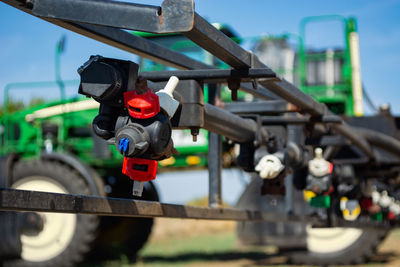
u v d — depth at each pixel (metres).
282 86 2.22
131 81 1.54
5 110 6.55
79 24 1.93
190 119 1.84
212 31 1.56
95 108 6.18
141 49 2.40
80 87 1.52
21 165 5.51
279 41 6.56
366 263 6.07
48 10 1.46
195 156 6.25
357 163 4.29
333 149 3.75
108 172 6.34
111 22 1.41
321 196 3.06
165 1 1.37
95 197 1.61
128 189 6.38
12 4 1.46
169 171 6.75
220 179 2.85
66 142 6.30
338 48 6.72
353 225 4.11
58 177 5.38
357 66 6.36
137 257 7.04
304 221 3.51
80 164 5.44
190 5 1.35
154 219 7.08
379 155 4.44
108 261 6.73
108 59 1.54
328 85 6.58
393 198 5.36
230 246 8.94
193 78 1.87
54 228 5.40
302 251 5.96
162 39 6.59
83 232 5.34
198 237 11.08
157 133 1.51
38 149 6.24
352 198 3.91
